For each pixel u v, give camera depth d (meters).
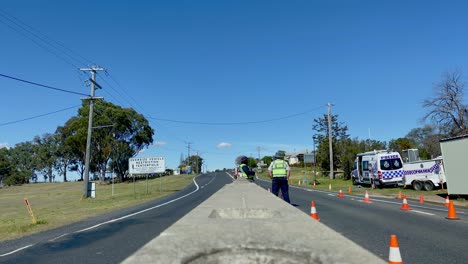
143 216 14.81
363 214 13.41
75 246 9.03
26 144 102.75
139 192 39.47
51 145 100.50
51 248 8.95
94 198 31.73
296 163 102.56
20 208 27.39
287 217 4.66
